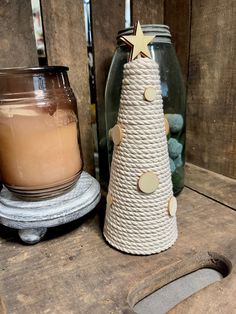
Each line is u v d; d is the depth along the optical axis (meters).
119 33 0.32
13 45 0.32
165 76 0.33
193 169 0.45
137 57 0.24
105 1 0.36
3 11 0.30
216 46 0.38
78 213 0.28
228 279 0.23
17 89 0.27
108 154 0.37
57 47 0.34
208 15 0.37
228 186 0.39
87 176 0.35
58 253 0.27
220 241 0.28
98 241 0.29
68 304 0.22
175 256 0.26
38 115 0.26
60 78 0.29
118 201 0.26
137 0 0.39
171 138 0.35
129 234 0.26
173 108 0.35
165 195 0.26
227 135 0.39
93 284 0.23
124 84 0.24
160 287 0.25
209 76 0.40
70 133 0.29
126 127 0.25
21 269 0.25
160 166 0.25
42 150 0.27
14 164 0.27
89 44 0.43
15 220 0.27
